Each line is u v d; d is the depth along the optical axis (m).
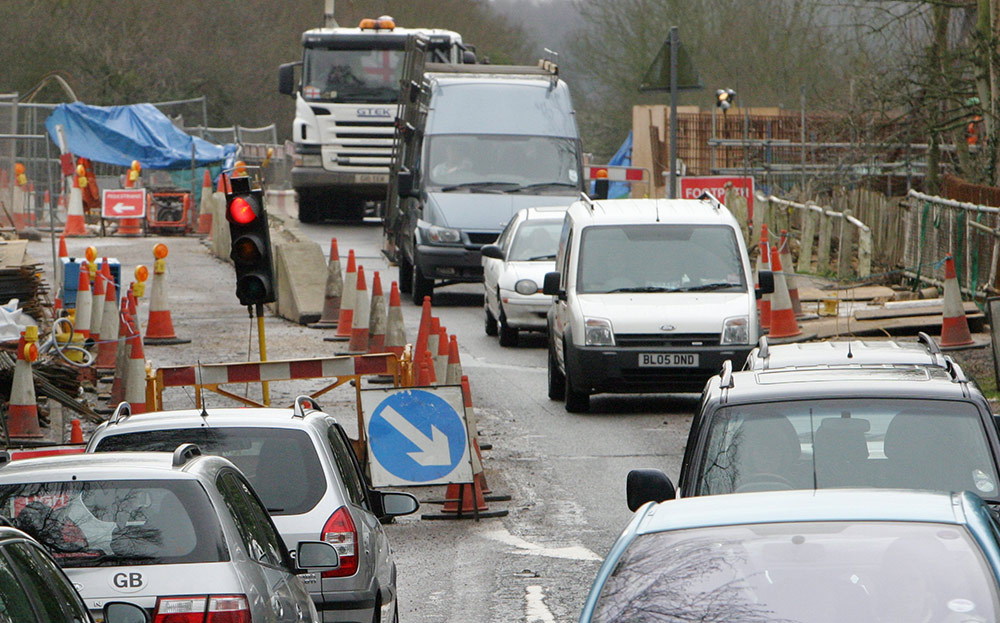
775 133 156.62
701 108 184.88
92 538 20.47
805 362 28.94
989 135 92.81
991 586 15.01
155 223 135.00
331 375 42.62
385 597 28.84
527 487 45.81
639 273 59.94
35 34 188.50
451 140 95.44
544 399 62.00
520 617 31.55
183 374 42.09
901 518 16.39
